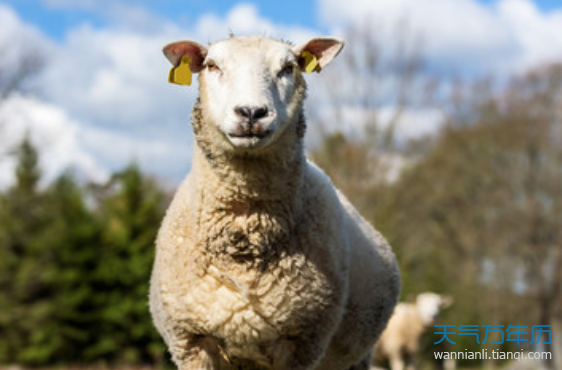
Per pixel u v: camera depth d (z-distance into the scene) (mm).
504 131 29766
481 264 31281
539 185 29719
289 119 4254
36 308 25625
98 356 24922
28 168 29344
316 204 4508
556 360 29594
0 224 28250
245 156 4145
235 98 4023
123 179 25609
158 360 23922
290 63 4367
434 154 31078
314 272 4359
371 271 5266
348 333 5145
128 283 24469
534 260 30000
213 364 4457
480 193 30578
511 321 29891
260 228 4223
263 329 4305
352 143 24328
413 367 15602
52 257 26219
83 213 25812
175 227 4414
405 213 28531
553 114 30125
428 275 25078
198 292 4277
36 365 25406
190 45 4570
